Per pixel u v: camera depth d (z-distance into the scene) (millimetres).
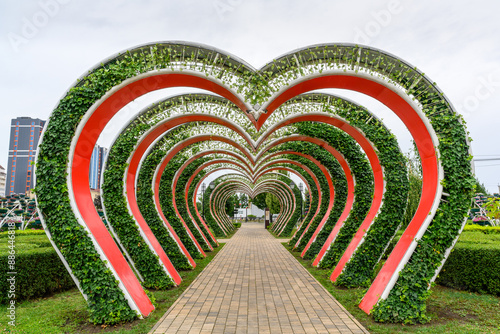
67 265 4223
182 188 11773
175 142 8148
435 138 4441
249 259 10023
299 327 4102
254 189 23203
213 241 13453
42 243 6508
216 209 23250
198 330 3986
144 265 6191
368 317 4461
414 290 4297
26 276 5074
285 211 22094
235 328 4062
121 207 6258
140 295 4703
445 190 4418
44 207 4160
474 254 5531
